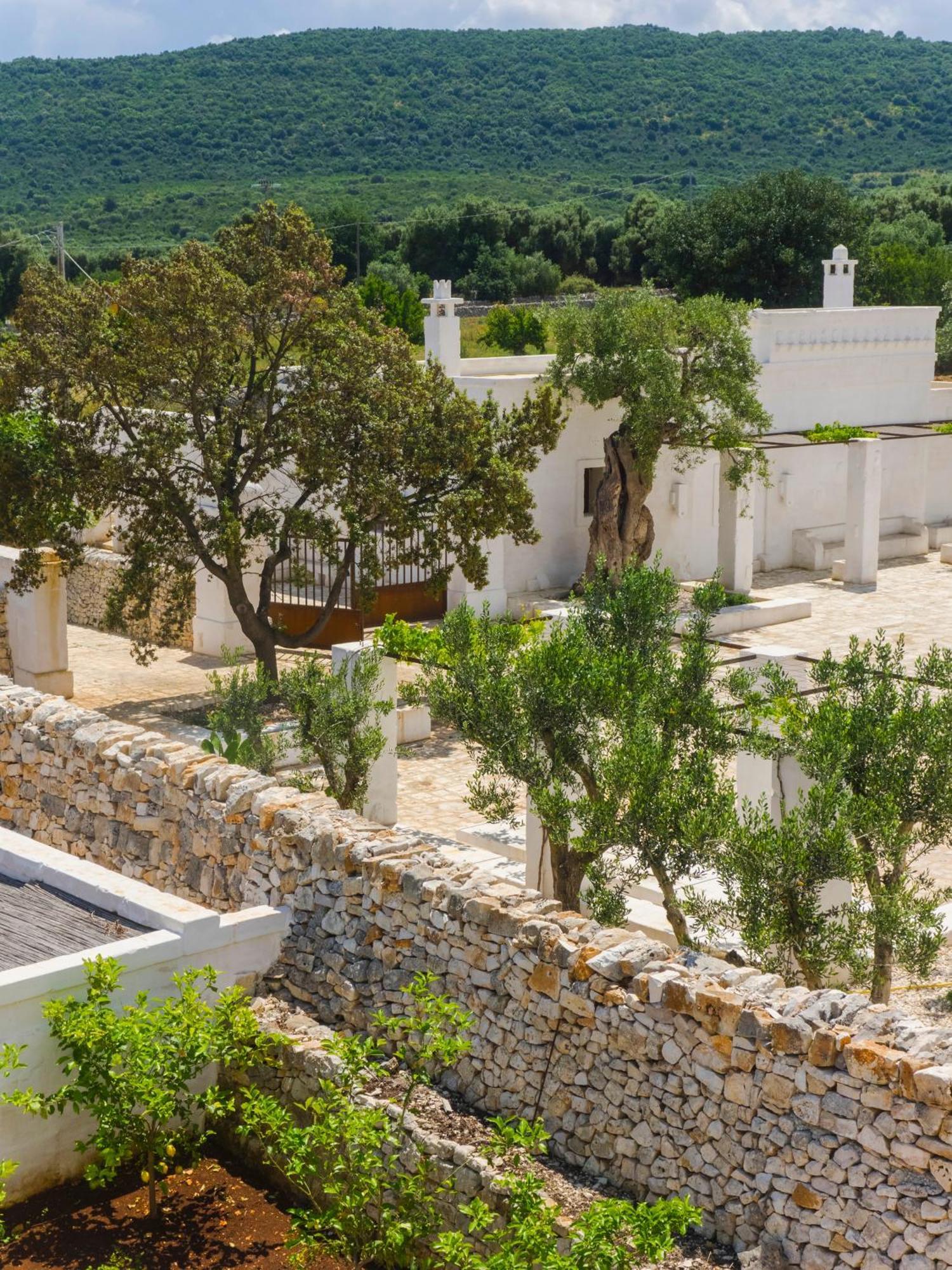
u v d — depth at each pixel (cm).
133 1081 804
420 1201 782
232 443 2162
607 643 1186
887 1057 681
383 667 1673
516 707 1102
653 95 12850
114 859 1194
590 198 10775
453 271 7800
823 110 12694
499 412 3034
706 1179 747
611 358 2947
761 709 1113
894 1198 673
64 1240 807
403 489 2208
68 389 2156
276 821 1032
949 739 962
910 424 3866
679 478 3300
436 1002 823
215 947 934
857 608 3095
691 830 934
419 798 1870
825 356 3619
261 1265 791
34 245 6812
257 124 12269
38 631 2312
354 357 2105
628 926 1252
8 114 12162
